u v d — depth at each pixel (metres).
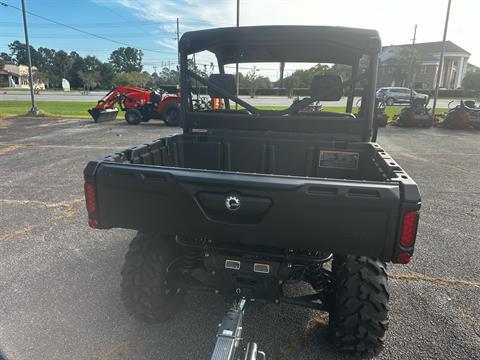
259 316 2.89
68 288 3.22
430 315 2.95
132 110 15.47
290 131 3.28
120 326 2.74
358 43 2.79
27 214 4.98
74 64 93.00
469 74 50.38
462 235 4.57
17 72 84.94
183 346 2.54
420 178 7.40
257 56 3.58
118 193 2.18
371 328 2.24
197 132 3.50
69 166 7.77
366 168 3.12
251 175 1.98
